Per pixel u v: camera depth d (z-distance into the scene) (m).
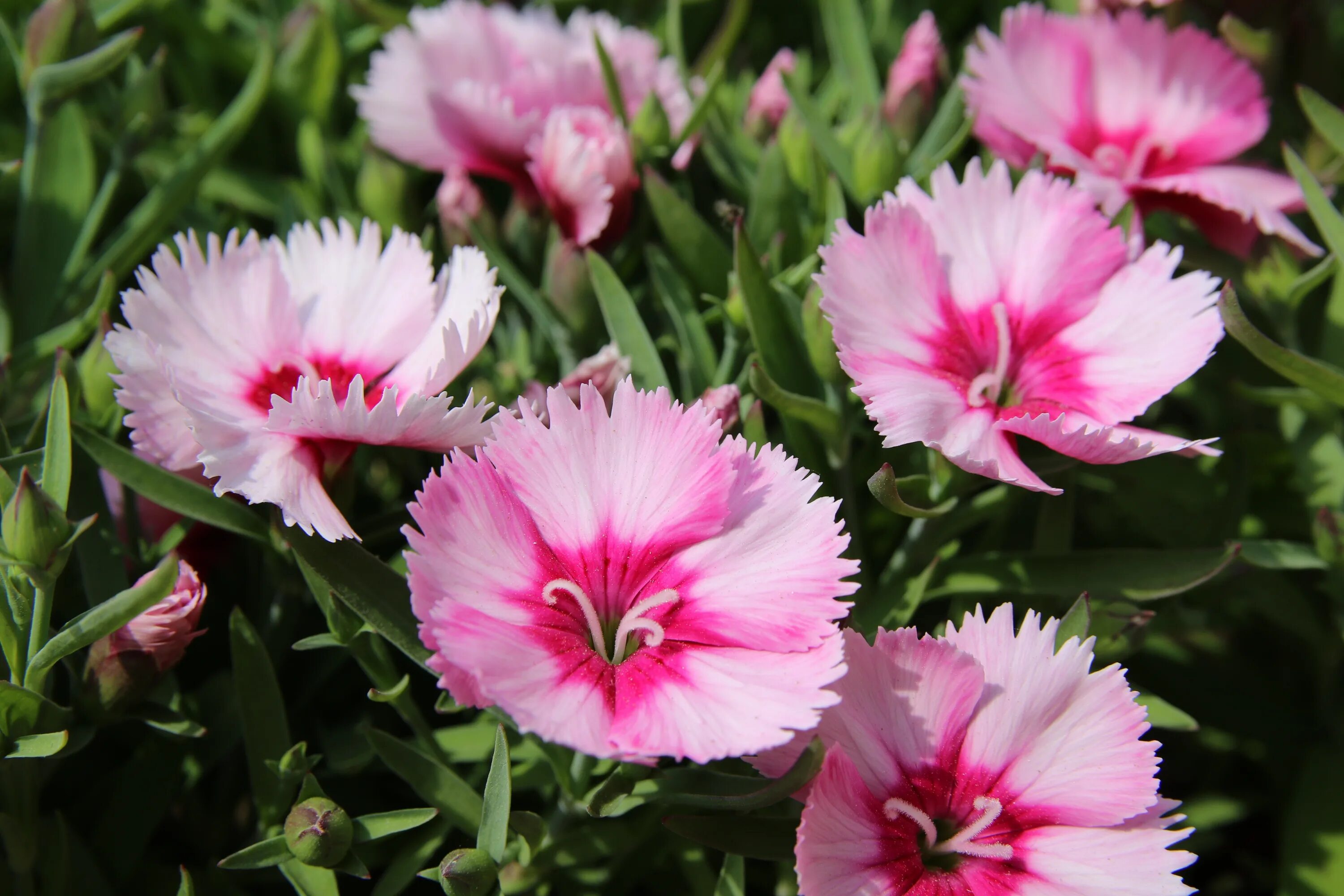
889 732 0.21
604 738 0.20
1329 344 0.25
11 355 0.25
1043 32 0.26
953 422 0.22
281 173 0.30
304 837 0.21
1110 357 0.23
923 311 0.23
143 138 0.26
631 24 0.31
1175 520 0.26
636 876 0.23
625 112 0.26
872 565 0.26
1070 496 0.24
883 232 0.23
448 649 0.20
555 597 0.21
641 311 0.26
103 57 0.25
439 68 0.27
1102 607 0.23
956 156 0.28
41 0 0.28
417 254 0.23
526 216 0.26
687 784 0.21
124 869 0.23
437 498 0.20
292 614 0.24
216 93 0.30
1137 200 0.26
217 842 0.24
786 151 0.26
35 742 0.21
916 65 0.27
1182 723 0.23
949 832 0.21
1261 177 0.26
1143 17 0.27
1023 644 0.21
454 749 0.23
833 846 0.20
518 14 0.29
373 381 0.23
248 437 0.21
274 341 0.23
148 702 0.22
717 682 0.20
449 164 0.27
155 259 0.22
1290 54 0.29
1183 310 0.23
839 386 0.23
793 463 0.21
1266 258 0.26
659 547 0.21
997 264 0.23
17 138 0.28
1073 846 0.21
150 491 0.22
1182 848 0.26
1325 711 0.26
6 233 0.29
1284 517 0.27
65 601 0.24
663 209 0.25
